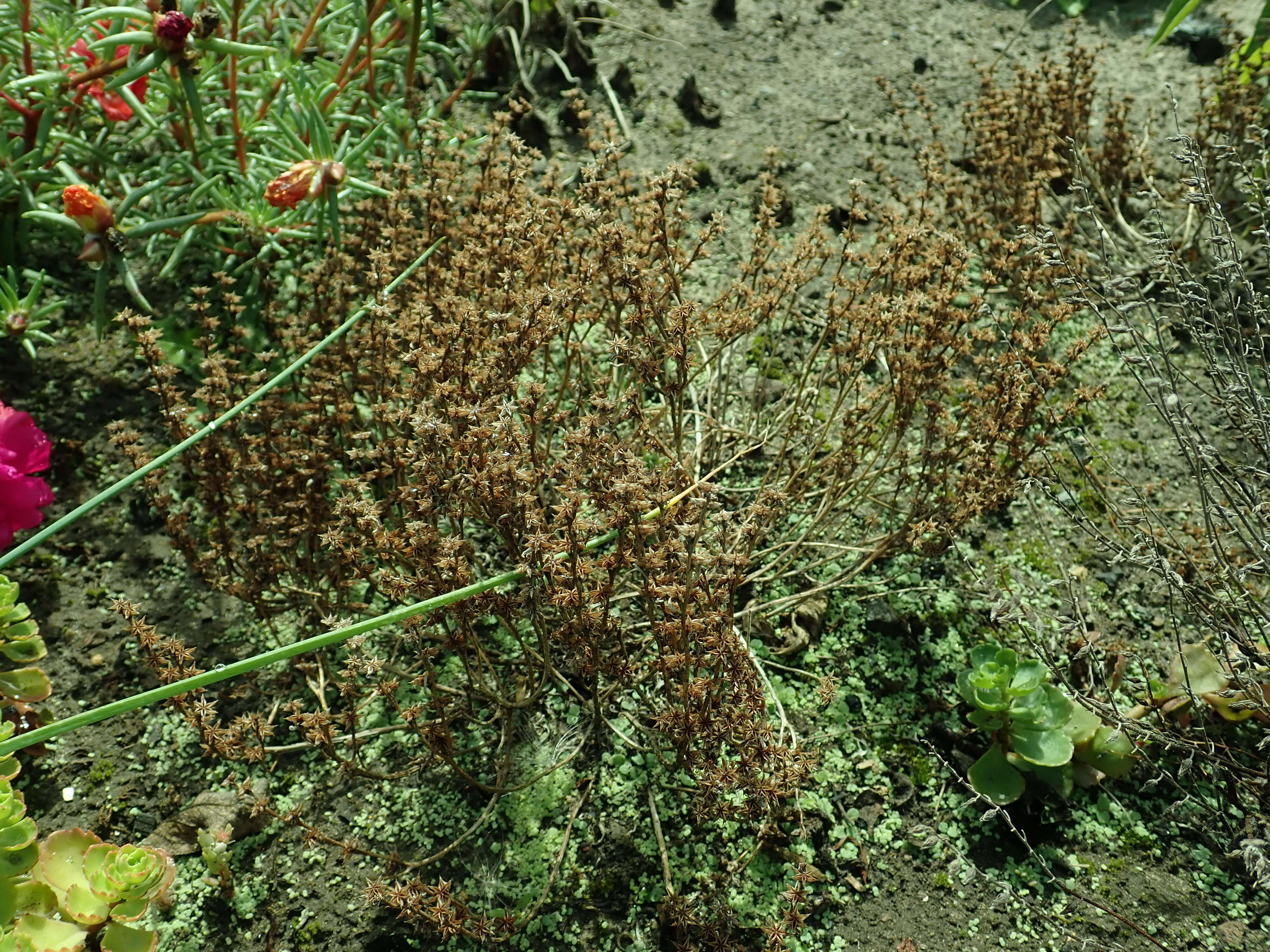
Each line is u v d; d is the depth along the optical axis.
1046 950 0.38
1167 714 0.42
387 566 0.41
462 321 0.38
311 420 0.43
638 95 0.61
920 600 0.45
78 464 0.47
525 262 0.42
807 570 0.46
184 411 0.41
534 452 0.37
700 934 0.37
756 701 0.36
